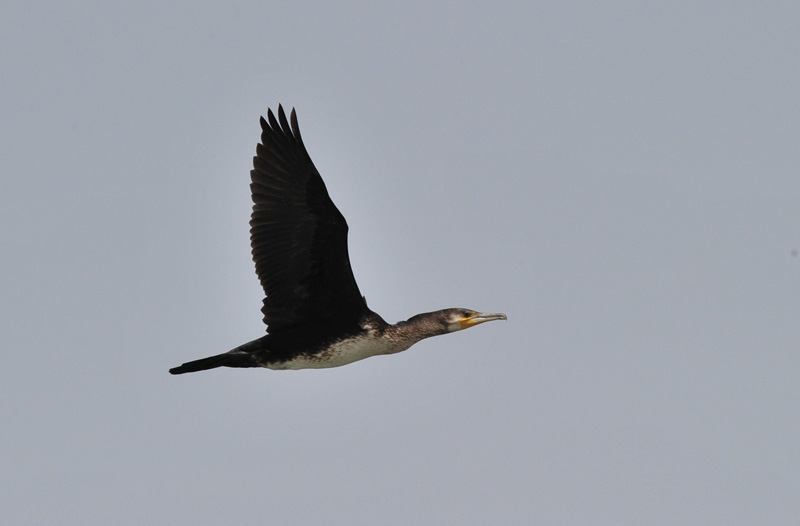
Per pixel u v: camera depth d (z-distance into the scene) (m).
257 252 15.67
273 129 15.43
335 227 15.59
